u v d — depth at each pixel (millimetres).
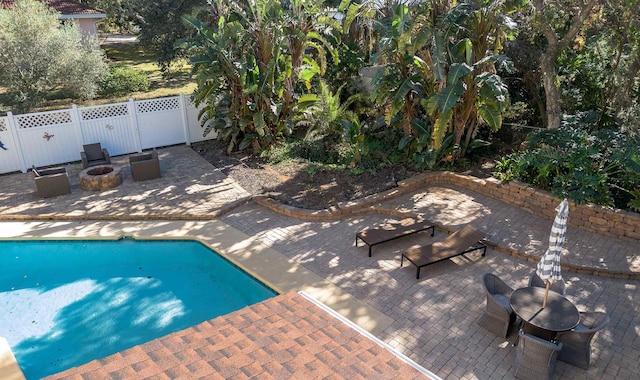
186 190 13906
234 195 13516
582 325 7230
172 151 17469
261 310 6332
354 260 10141
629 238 10453
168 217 12297
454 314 8258
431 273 9578
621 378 6770
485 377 6809
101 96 24750
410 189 13477
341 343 5617
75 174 15039
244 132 17172
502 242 10516
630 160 10305
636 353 7266
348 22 15422
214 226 11938
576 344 6898
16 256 10914
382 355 5430
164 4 26422
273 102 16547
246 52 16047
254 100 16375
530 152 12086
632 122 12180
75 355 7805
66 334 8312
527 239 10641
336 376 4961
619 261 9625
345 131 15195
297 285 9242
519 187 12086
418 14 12539
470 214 11930
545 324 6582
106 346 8016
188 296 9445
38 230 11664
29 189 13930
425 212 12062
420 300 8680
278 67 16156
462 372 6902
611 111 14555
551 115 13242
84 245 11367
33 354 7816
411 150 15320
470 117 14492
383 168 14781
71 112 15734
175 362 5117
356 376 4992
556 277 6500
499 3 12469
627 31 13219
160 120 17516
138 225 11992
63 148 15883
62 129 15703
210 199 13258
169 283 9898
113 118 16531
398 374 5090
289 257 10336
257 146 16938
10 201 13078
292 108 17047
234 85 16281
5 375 7027
